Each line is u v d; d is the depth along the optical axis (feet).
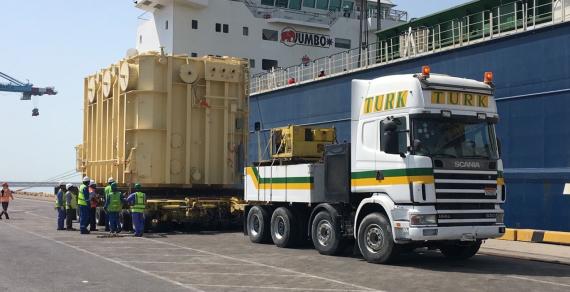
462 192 36.17
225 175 65.87
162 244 50.80
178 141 64.28
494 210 37.27
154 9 133.80
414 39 85.46
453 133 37.06
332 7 147.64
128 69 63.21
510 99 61.87
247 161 67.72
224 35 132.77
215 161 66.03
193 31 129.80
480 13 80.74
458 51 69.41
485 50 65.51
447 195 35.73
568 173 54.80
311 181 45.52
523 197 59.26
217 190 67.10
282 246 48.26
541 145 58.18
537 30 59.21
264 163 52.44
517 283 31.91
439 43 82.79
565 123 55.88
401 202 36.37
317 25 141.08
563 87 56.29
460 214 36.06
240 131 67.46
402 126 36.83
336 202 42.39
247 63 68.08
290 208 48.67
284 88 103.96
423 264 39.37
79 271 34.88
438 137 36.55
